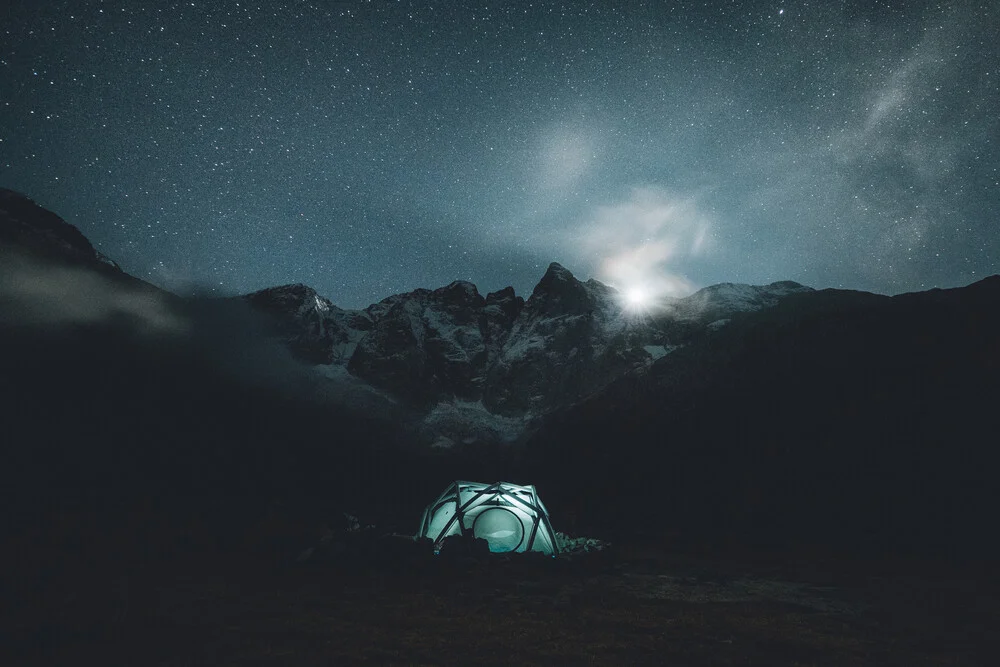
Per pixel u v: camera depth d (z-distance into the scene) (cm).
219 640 1118
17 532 2169
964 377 6350
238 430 9412
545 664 1046
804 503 4906
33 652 998
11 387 6688
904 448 5362
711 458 7200
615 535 4078
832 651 1185
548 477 9738
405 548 2197
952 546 3150
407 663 1020
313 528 2609
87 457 4884
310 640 1144
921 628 1423
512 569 2177
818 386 7850
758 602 1727
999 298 8012
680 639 1250
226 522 2759
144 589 1544
